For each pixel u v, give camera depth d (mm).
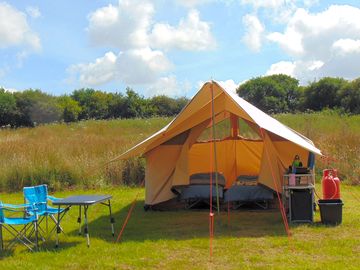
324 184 7500
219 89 7953
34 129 23344
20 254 5996
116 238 6820
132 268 5367
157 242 6469
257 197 8734
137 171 12234
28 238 6844
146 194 9062
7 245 6527
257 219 7910
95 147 14148
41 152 13023
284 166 8531
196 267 5309
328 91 41656
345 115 21391
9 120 39156
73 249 6188
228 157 10344
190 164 10336
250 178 10117
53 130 22312
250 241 6379
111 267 5391
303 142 7453
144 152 9078
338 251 5773
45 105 39781
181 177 8844
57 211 6574
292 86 50688
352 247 5965
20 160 12344
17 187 11883
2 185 11867
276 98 49625
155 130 20562
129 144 14008
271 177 8398
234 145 10281
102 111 44188
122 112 44250
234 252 5867
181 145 8953
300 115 21922
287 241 6297
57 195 11055
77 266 5461
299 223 7367
